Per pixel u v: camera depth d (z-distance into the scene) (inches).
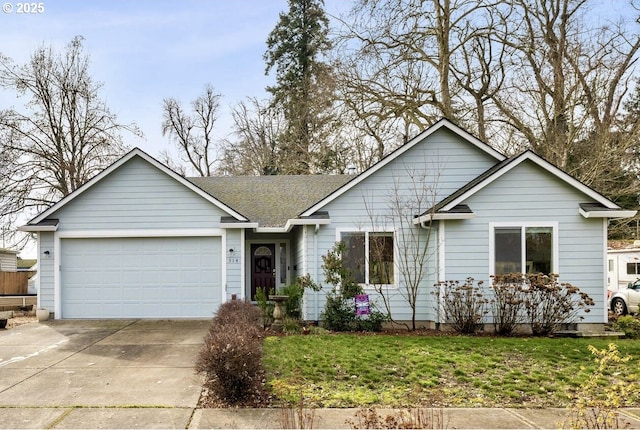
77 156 928.9
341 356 321.1
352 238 482.9
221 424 206.8
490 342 371.9
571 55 770.2
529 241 446.3
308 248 481.4
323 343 366.0
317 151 1062.4
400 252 475.2
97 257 519.5
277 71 1289.4
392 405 231.6
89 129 936.9
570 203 444.1
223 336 256.8
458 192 470.0
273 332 422.6
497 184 449.1
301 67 1235.9
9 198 814.5
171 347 364.8
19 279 701.9
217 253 521.3
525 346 356.5
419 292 470.3
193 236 520.4
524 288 433.1
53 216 515.8
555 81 772.6
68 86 924.0
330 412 221.1
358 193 486.0
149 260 520.4
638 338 409.4
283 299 442.0
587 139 772.0
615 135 744.3
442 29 770.8
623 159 719.7
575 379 274.7
